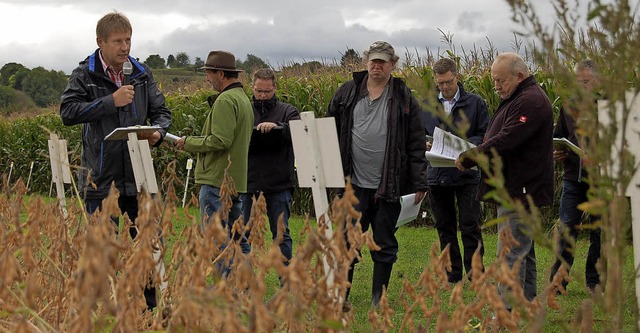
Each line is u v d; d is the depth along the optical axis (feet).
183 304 6.12
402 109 18.06
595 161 5.64
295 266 5.98
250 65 48.42
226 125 17.75
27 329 6.50
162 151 46.47
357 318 18.04
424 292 7.35
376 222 18.31
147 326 8.82
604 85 5.57
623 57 5.46
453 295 7.03
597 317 9.20
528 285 16.61
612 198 5.60
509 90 15.72
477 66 39.24
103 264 5.38
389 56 18.01
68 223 10.23
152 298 14.74
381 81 18.26
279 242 7.33
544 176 15.58
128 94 16.15
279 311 5.80
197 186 46.09
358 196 18.35
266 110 22.53
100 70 16.71
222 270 8.40
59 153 11.84
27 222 8.27
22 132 62.03
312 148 10.67
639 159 7.54
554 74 5.94
